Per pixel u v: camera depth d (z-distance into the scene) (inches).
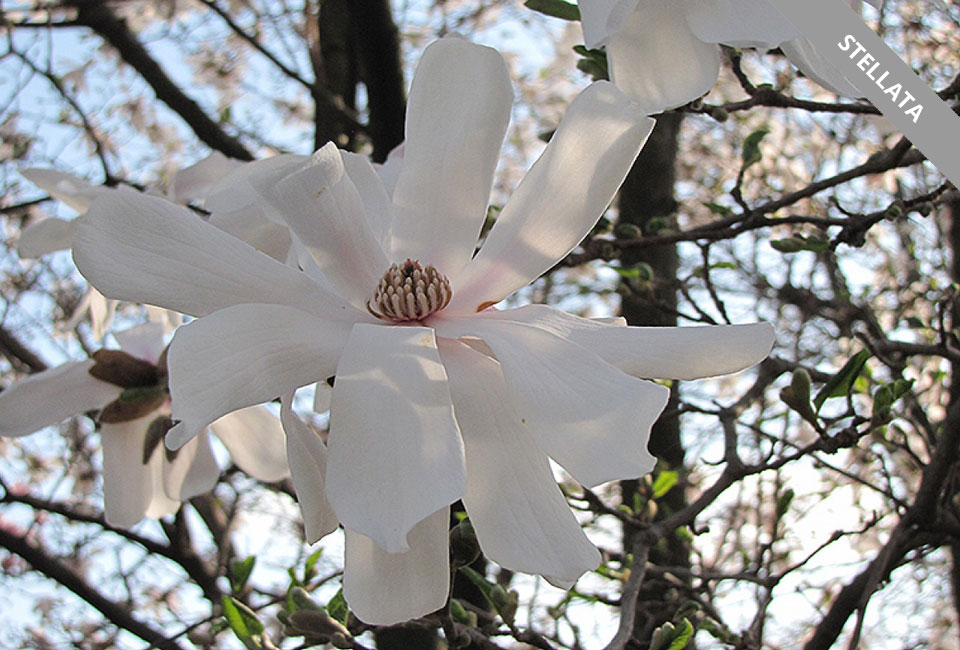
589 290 22.2
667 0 7.2
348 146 23.6
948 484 15.0
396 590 6.8
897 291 21.9
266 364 6.6
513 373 6.6
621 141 7.2
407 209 7.6
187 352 6.4
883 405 11.2
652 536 11.9
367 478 6.1
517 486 6.7
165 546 22.6
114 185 23.1
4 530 23.8
